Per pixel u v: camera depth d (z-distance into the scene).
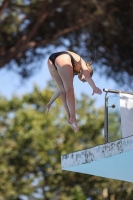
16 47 44.94
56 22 44.69
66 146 57.38
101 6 42.97
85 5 43.03
